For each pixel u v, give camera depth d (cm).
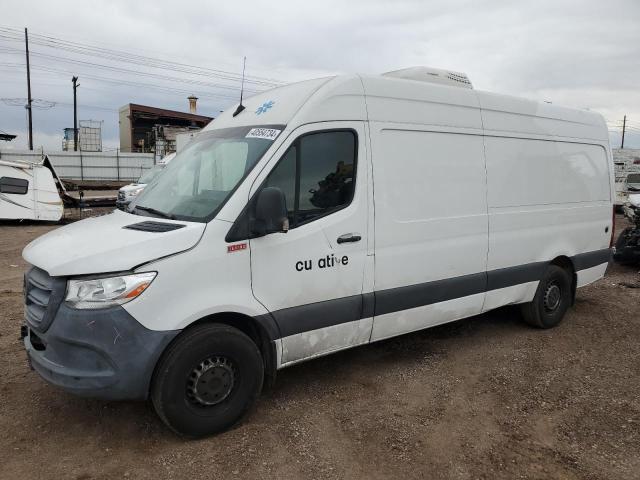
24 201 1634
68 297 334
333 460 351
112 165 4094
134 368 334
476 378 484
